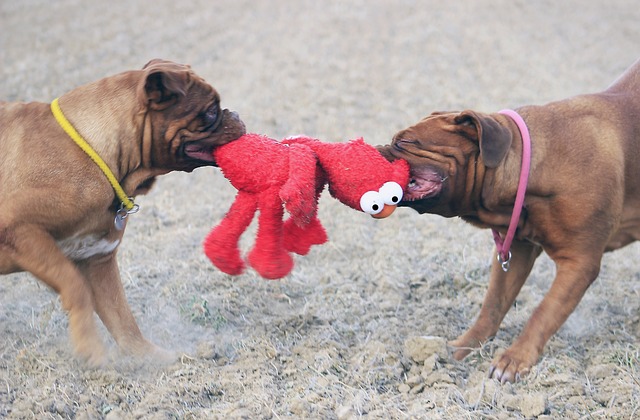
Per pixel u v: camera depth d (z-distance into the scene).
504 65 12.46
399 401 4.52
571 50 13.77
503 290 5.18
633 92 5.12
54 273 4.32
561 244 4.79
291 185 4.31
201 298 5.70
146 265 6.28
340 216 7.47
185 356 4.96
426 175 4.59
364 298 5.91
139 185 4.63
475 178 4.64
